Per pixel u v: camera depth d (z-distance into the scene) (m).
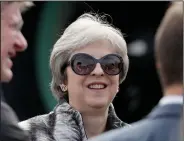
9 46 4.71
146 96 13.32
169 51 3.87
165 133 3.83
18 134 4.71
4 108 4.71
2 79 4.78
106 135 3.97
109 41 6.52
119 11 13.30
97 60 6.46
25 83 12.96
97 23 6.63
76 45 6.47
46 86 13.00
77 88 6.47
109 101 6.51
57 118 6.43
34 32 12.93
